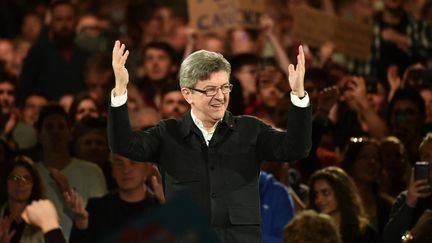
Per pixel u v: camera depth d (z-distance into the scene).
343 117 16.03
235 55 18.48
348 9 20.70
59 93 19.67
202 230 6.98
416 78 16.92
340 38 18.25
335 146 15.55
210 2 19.02
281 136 9.27
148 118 15.45
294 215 12.77
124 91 9.16
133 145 9.23
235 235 9.23
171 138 9.37
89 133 14.31
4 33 24.77
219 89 9.19
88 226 12.66
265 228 12.65
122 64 9.15
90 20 21.80
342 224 12.59
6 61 22.02
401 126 15.29
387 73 18.66
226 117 9.35
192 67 9.20
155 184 12.85
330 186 12.65
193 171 9.28
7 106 18.00
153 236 6.92
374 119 15.83
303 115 9.11
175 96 16.30
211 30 19.02
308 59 18.38
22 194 12.93
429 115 16.47
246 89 17.69
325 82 15.33
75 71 19.81
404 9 19.03
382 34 18.94
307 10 18.05
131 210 12.68
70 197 12.68
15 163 13.05
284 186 12.85
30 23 23.52
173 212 6.98
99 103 17.38
